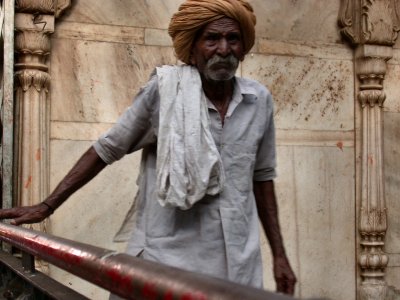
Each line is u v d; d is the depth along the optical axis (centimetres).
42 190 430
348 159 524
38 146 429
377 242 521
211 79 192
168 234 196
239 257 194
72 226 450
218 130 195
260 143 213
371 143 522
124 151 206
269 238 222
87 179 210
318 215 514
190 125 190
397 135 535
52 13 433
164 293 78
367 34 514
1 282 240
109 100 461
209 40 192
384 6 518
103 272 99
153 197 200
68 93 450
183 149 189
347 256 521
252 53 499
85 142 453
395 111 535
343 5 521
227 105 198
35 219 209
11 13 411
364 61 520
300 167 510
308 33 516
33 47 427
